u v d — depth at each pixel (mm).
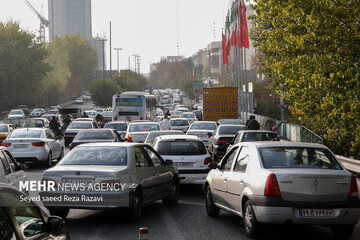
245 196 18688
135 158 22438
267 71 43188
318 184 17312
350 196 17578
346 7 29219
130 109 93875
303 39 30047
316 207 17234
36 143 45344
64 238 10859
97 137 46062
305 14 30438
